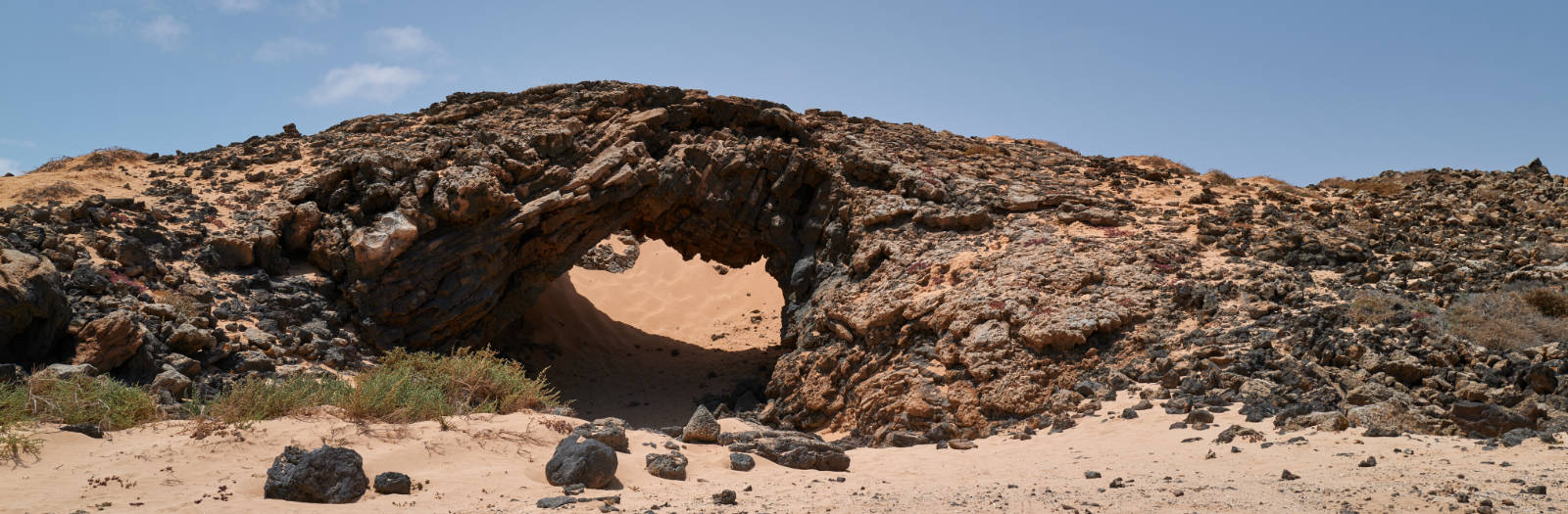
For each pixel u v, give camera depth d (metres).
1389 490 7.63
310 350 17.77
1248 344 15.33
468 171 21.22
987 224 21.20
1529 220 22.08
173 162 24.55
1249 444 10.89
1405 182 26.75
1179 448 11.14
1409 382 13.72
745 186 23.92
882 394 16.30
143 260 17.75
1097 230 20.61
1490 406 10.90
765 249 24.66
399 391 11.12
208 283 18.41
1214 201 23.28
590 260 32.66
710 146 24.02
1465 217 22.55
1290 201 23.64
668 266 33.16
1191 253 19.27
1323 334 15.17
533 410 12.80
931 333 17.27
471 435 9.83
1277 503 7.28
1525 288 16.55
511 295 22.23
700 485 8.86
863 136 25.34
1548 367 12.88
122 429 9.98
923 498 7.96
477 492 8.12
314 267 20.56
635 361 26.23
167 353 15.49
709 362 25.95
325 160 22.98
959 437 14.77
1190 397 13.98
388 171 21.02
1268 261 18.94
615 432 9.81
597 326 28.03
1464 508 6.83
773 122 24.89
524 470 9.00
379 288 19.77
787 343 21.61
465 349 14.95
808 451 10.34
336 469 7.80
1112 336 16.33
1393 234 20.75
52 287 13.99
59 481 7.80
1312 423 11.48
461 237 20.86
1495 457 9.12
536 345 25.45
